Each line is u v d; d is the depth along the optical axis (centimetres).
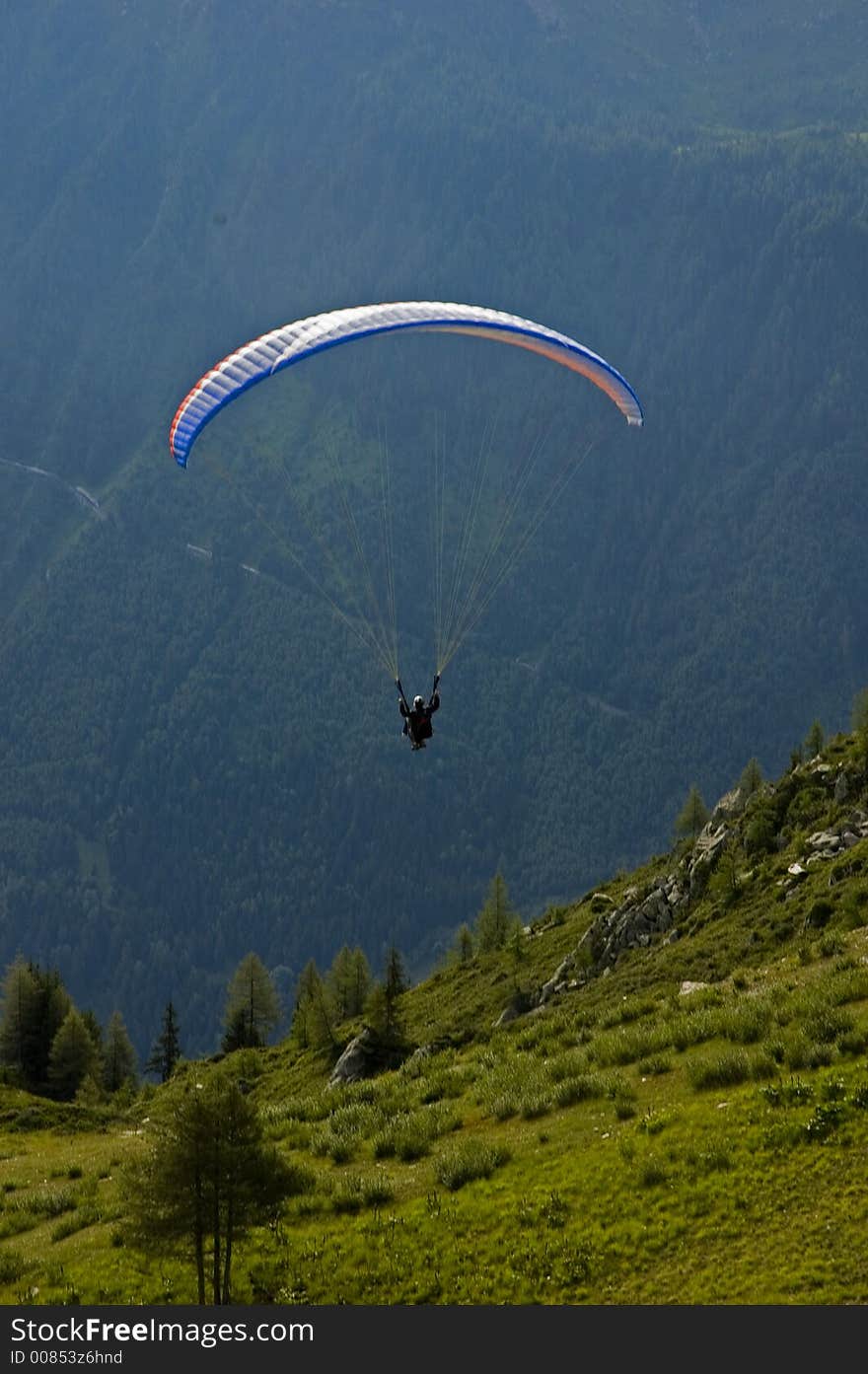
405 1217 4631
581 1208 4391
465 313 7219
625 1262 4097
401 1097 6228
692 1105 4822
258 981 18912
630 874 16800
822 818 10494
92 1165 6638
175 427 6894
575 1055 5869
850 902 7831
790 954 7688
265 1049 16875
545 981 13375
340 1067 11962
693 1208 4203
